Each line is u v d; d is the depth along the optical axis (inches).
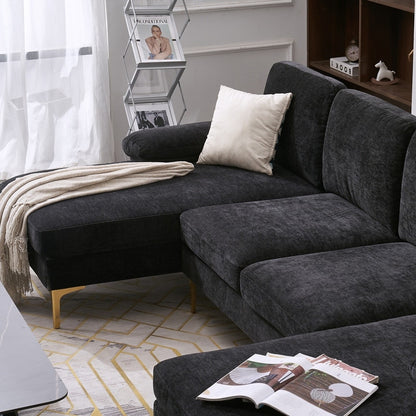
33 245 146.9
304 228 138.8
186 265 150.8
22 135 211.6
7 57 205.5
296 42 230.1
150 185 158.9
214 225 141.4
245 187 158.4
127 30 217.0
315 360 96.9
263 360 97.6
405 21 198.7
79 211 147.6
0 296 120.3
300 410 87.5
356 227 139.4
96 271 148.6
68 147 217.3
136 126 210.8
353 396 90.1
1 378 99.0
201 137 173.9
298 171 164.9
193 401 93.4
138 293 161.9
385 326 106.7
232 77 228.7
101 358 137.4
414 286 118.0
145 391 127.1
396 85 200.1
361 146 144.0
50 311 155.7
